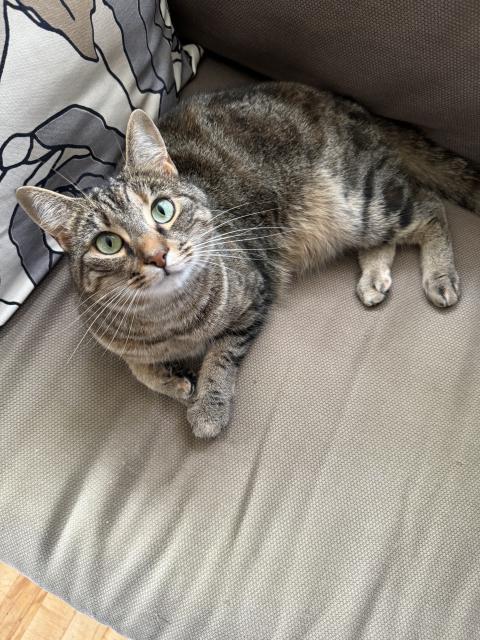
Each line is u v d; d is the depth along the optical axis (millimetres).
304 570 383
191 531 402
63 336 471
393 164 532
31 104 403
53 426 439
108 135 481
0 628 566
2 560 410
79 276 433
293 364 465
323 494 407
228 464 425
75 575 393
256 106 535
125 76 482
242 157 523
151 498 415
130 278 412
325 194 538
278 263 543
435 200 537
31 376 455
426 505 398
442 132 514
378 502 402
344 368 458
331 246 557
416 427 429
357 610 367
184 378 464
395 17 437
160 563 391
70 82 427
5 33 383
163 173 444
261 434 436
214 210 484
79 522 407
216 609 375
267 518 401
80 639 555
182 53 578
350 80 510
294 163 531
